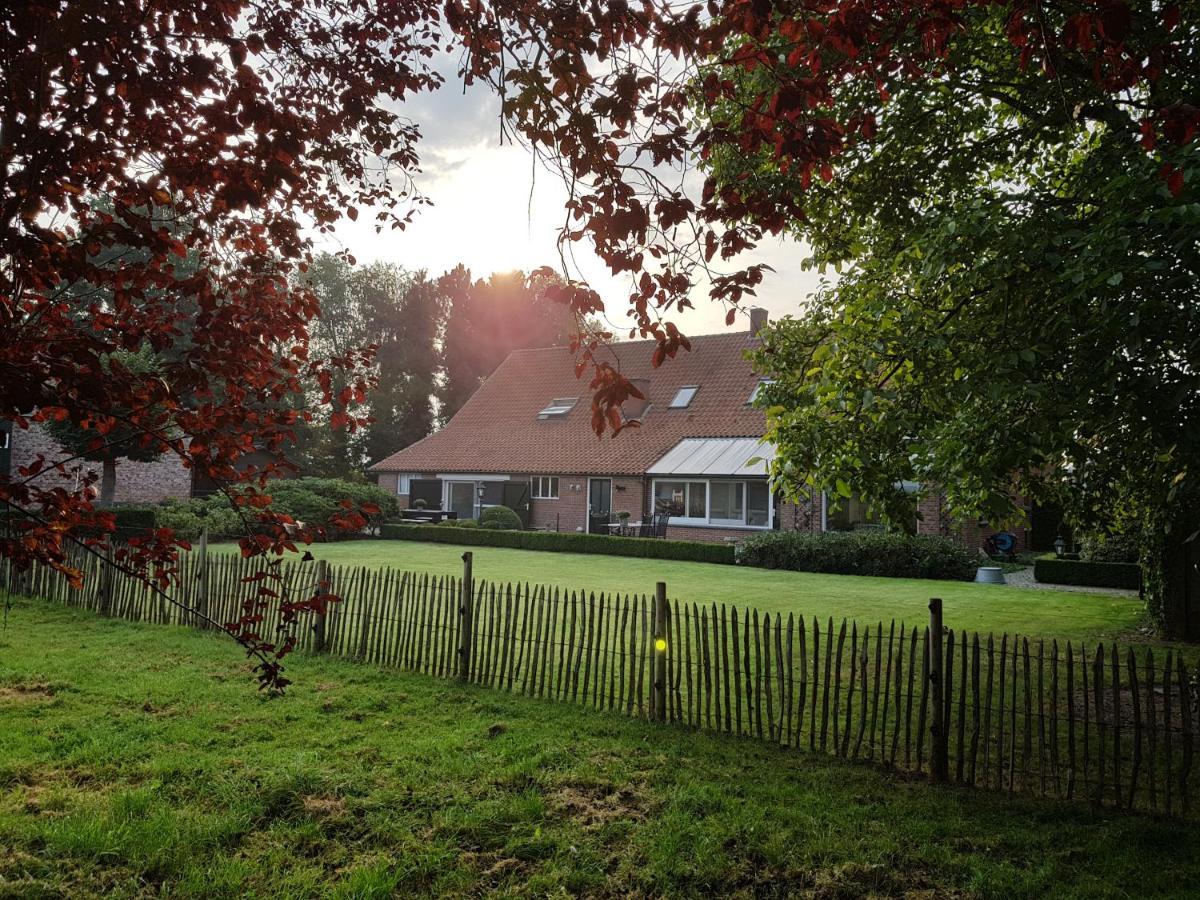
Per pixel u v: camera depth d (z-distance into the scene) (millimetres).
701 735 7691
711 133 3660
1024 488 8875
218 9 3703
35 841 5051
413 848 5121
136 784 5984
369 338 61906
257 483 4336
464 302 61750
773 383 10258
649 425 35875
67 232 3818
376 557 25938
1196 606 13219
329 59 4648
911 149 10039
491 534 32031
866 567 23375
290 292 4719
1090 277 5914
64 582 14258
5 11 2988
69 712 7703
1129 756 7078
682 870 4906
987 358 6672
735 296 3877
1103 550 21297
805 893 4738
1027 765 6461
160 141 3855
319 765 6434
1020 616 15586
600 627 8570
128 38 3369
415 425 61188
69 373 3076
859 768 6898
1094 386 5977
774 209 3842
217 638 11516
